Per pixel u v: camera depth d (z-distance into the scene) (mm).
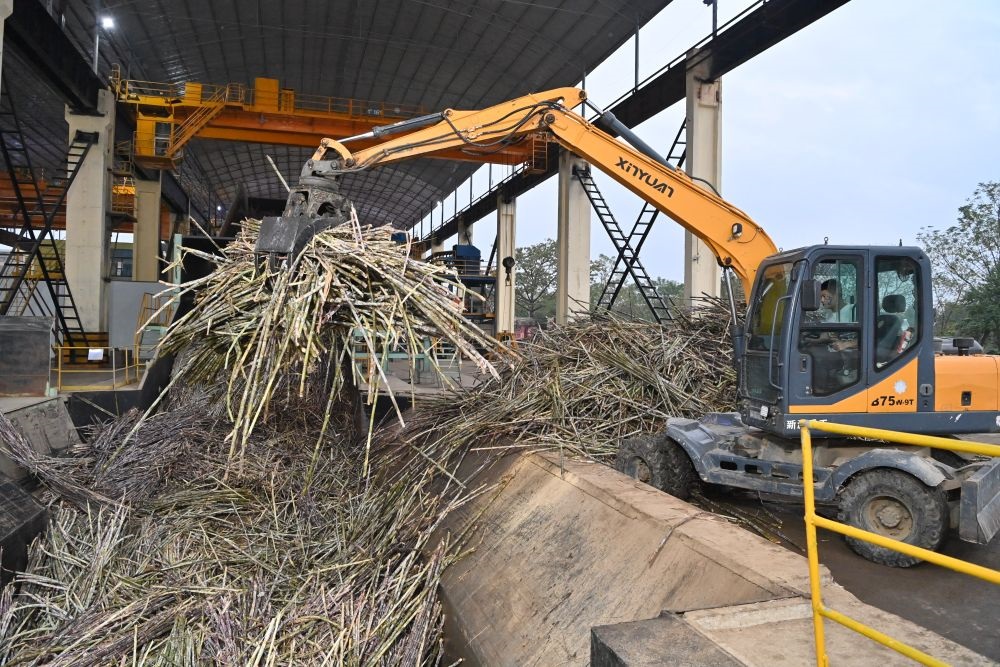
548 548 5344
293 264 5129
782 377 5637
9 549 5551
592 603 4488
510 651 4703
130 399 11250
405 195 45750
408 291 5262
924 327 5574
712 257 14602
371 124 21688
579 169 21125
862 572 5000
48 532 6266
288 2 21984
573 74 23594
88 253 18984
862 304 5590
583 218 21234
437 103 30484
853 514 5309
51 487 6941
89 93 18594
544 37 21688
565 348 9031
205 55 26000
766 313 6109
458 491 7148
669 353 8570
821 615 2721
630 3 18141
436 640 5090
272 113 21078
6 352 9539
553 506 5828
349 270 5320
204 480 7723
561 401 7836
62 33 15781
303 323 4727
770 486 5738
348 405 9734
